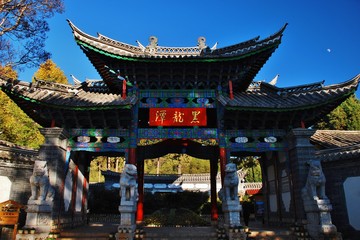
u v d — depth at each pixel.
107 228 17.25
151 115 17.22
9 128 29.77
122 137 17.05
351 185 16.81
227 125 17.45
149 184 41.66
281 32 16.14
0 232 16.88
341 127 38.38
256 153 21.72
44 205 14.00
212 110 19.81
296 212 15.97
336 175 17.64
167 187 41.69
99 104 15.73
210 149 21.41
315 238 14.16
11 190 17.48
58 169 15.39
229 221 14.27
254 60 17.17
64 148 16.25
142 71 17.22
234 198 14.74
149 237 14.78
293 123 17.25
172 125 17.09
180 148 21.06
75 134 16.72
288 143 17.11
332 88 17.11
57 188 15.20
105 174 38.88
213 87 17.92
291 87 18.64
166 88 17.86
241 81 19.30
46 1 17.59
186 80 17.62
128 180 14.19
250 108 15.85
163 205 38.06
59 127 16.70
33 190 14.16
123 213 13.77
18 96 15.45
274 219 19.27
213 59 16.41
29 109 16.97
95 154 21.16
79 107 15.52
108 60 16.80
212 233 15.16
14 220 14.66
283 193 18.00
